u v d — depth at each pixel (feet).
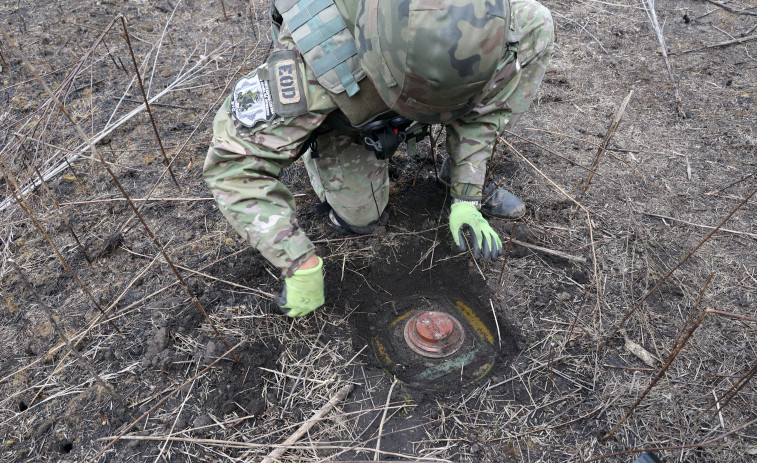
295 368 7.72
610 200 10.30
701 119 12.30
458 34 5.50
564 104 12.98
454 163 8.60
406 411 7.32
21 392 7.43
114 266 9.17
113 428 7.00
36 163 10.80
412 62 5.65
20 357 7.90
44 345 8.01
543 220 9.92
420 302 9.05
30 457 6.79
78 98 12.87
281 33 7.02
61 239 9.64
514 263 9.16
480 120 8.29
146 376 7.53
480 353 8.29
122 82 13.43
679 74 13.79
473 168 8.44
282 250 6.93
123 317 8.30
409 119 7.06
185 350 7.80
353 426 7.11
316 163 8.75
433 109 6.22
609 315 8.29
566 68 14.16
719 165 11.10
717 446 6.63
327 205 9.91
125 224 9.84
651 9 14.80
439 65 5.60
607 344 7.91
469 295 9.00
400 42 5.62
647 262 8.96
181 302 8.45
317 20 6.45
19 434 7.01
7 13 15.52
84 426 7.04
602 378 7.50
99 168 11.09
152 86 13.35
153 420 7.07
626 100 8.91
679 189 10.56
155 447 6.82
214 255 9.27
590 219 9.91
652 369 7.54
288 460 6.66
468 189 8.52
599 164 11.16
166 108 12.71
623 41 15.16
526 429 7.00
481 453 6.78
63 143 11.62
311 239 9.72
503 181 10.74
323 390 7.48
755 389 7.22
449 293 9.16
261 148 6.65
